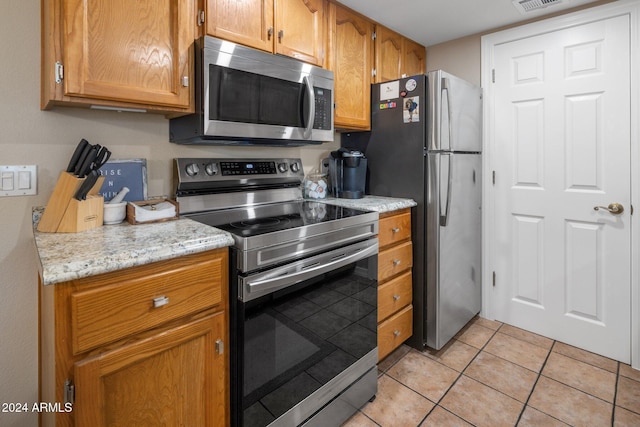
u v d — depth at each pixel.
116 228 1.23
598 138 2.05
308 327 1.41
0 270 1.25
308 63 1.79
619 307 2.04
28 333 1.31
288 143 1.94
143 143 1.54
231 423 1.22
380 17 2.20
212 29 1.39
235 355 1.19
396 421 1.59
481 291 2.62
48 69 1.14
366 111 2.23
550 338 2.31
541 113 2.25
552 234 2.26
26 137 1.27
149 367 1.01
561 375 1.91
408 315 2.14
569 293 2.22
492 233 2.53
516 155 2.38
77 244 1.01
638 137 1.92
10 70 1.22
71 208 1.15
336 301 1.53
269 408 1.27
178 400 1.07
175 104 1.33
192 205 1.64
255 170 1.88
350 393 1.60
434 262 2.09
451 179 2.12
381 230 1.88
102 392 0.92
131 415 0.98
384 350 1.94
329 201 2.06
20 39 1.24
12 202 1.25
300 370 1.38
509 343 2.26
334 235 1.50
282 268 1.28
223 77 1.40
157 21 1.27
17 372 1.29
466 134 2.29
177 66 1.32
